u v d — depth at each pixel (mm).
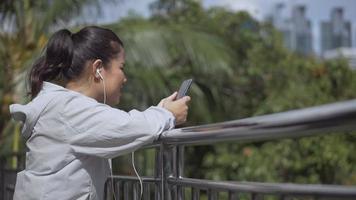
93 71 2424
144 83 8297
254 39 11828
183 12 12156
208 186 2080
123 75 2490
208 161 9734
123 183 2791
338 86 10898
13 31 8297
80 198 2334
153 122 2283
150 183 2516
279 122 1583
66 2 8312
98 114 2281
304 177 9461
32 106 2344
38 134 2346
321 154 9344
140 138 2264
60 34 2457
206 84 9453
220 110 9883
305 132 1504
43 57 2461
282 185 1690
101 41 2428
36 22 8297
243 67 11250
